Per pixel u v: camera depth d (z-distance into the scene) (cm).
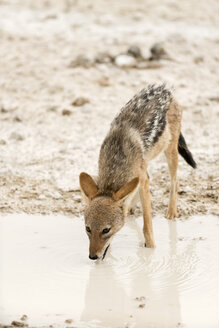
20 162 1435
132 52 2184
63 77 2038
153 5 3038
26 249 1029
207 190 1279
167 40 2402
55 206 1225
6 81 2005
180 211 1202
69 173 1374
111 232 951
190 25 2739
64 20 2769
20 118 1709
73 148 1517
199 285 897
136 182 957
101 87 1962
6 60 2206
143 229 1055
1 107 1786
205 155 1450
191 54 2284
